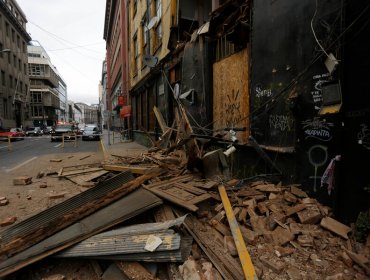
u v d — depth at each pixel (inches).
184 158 290.0
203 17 374.3
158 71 510.0
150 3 571.2
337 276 99.2
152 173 204.4
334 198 138.1
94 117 6668.3
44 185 266.2
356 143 127.7
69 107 4928.6
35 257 117.2
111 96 2102.6
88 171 317.1
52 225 138.1
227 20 254.7
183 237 119.7
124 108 961.5
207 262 111.8
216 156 209.3
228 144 246.1
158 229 121.1
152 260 111.1
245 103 239.5
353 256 107.0
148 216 156.5
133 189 183.5
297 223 136.6
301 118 164.4
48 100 2810.0
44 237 132.0
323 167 148.9
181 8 366.6
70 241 125.6
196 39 321.7
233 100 260.8
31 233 132.3
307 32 158.9
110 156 434.6
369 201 121.4
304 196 157.3
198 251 119.6
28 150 664.4
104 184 191.6
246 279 98.1
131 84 886.4
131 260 114.9
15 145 836.0
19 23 1670.8
